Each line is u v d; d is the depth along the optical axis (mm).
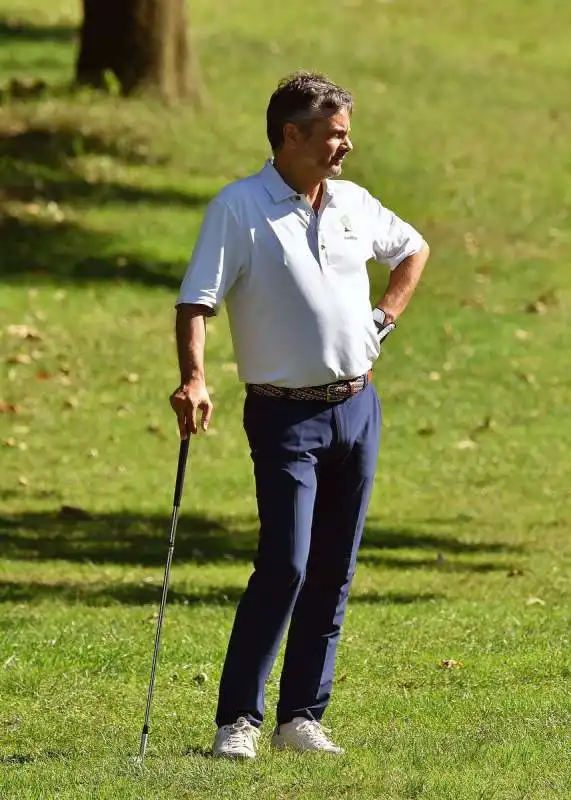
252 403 21141
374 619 33219
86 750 21844
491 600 36312
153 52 93438
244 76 101812
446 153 91375
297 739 21500
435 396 61125
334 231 21047
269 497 20891
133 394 60656
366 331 21203
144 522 46938
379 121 96000
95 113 90375
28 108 90438
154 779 19719
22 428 56938
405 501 50094
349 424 21141
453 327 67812
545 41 118438
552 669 27391
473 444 56375
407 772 19891
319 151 20688
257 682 21016
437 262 75250
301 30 116062
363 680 27141
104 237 76000
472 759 20578
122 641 30609
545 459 54938
